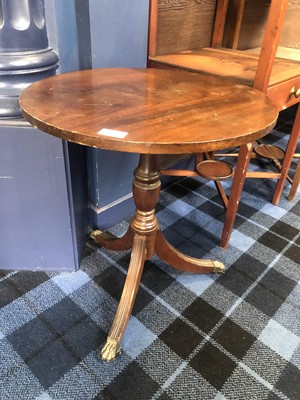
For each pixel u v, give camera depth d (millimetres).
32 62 996
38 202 1162
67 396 938
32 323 1131
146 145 674
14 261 1306
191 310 1204
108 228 1595
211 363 1037
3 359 1021
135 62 1374
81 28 1154
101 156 1378
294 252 1495
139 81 1061
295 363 1047
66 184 1134
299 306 1239
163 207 1761
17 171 1092
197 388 972
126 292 1128
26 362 1016
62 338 1089
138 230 1179
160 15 1438
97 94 927
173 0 1453
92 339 1091
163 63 1401
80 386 963
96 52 1194
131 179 1578
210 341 1102
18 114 1005
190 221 1667
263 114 833
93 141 691
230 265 1409
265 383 990
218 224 1659
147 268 1373
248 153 1262
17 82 1018
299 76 1360
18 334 1094
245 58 1512
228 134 718
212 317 1183
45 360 1024
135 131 716
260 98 948
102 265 1378
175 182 1980
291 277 1363
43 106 826
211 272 1354
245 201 1847
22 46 982
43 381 971
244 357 1058
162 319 1167
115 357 1036
